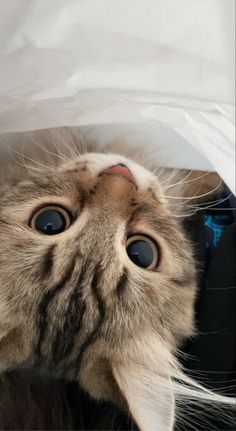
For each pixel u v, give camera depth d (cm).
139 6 13
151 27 13
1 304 16
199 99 14
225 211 20
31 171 18
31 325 16
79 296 16
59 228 16
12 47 14
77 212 16
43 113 16
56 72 14
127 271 16
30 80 14
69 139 19
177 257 18
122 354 16
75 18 13
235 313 18
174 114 15
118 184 17
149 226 17
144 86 14
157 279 17
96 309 16
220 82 13
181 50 13
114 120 16
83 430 17
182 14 13
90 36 13
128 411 15
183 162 20
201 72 13
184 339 18
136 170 18
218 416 17
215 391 17
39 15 13
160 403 15
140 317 17
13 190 18
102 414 17
